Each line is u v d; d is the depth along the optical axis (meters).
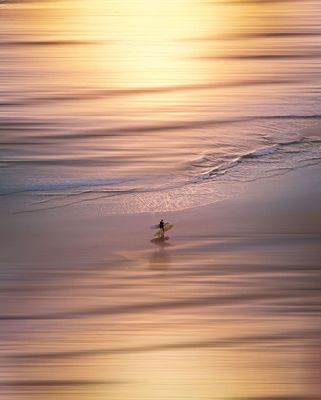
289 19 90.44
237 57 73.44
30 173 46.84
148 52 75.44
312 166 47.22
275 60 72.12
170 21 89.62
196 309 33.22
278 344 30.91
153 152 50.09
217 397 28.00
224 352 30.38
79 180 45.81
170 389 28.34
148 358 29.95
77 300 33.84
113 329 31.78
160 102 60.00
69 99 61.31
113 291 34.50
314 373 29.19
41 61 72.56
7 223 40.25
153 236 39.00
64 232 39.44
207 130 53.56
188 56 74.00
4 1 99.06
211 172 46.81
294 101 59.34
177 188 44.59
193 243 38.47
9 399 27.89
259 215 41.28
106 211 41.69
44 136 53.25
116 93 62.56
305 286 35.09
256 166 47.41
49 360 29.84
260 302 33.81
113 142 52.00
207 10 95.94
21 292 34.44
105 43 79.31
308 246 38.41
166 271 36.03
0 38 81.62
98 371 29.25
